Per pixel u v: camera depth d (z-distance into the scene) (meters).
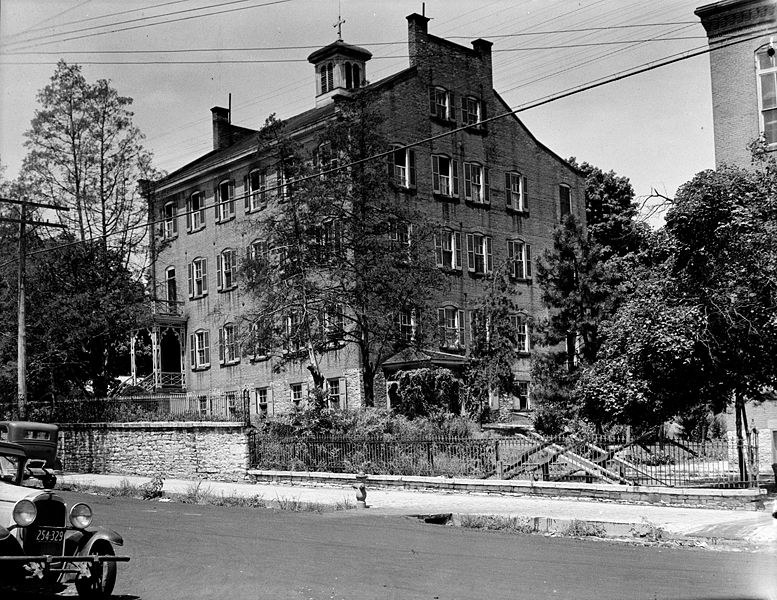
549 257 43.16
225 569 12.81
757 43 31.03
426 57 48.56
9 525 10.61
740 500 19.66
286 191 38.53
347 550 14.66
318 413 32.12
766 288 22.55
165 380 55.09
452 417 33.75
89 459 37.81
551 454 24.27
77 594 11.27
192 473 32.84
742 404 24.53
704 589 10.98
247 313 39.84
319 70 51.78
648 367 23.38
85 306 43.53
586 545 15.44
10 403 42.72
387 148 38.31
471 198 50.06
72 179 46.22
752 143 25.97
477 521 18.98
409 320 43.03
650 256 25.00
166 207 58.72
